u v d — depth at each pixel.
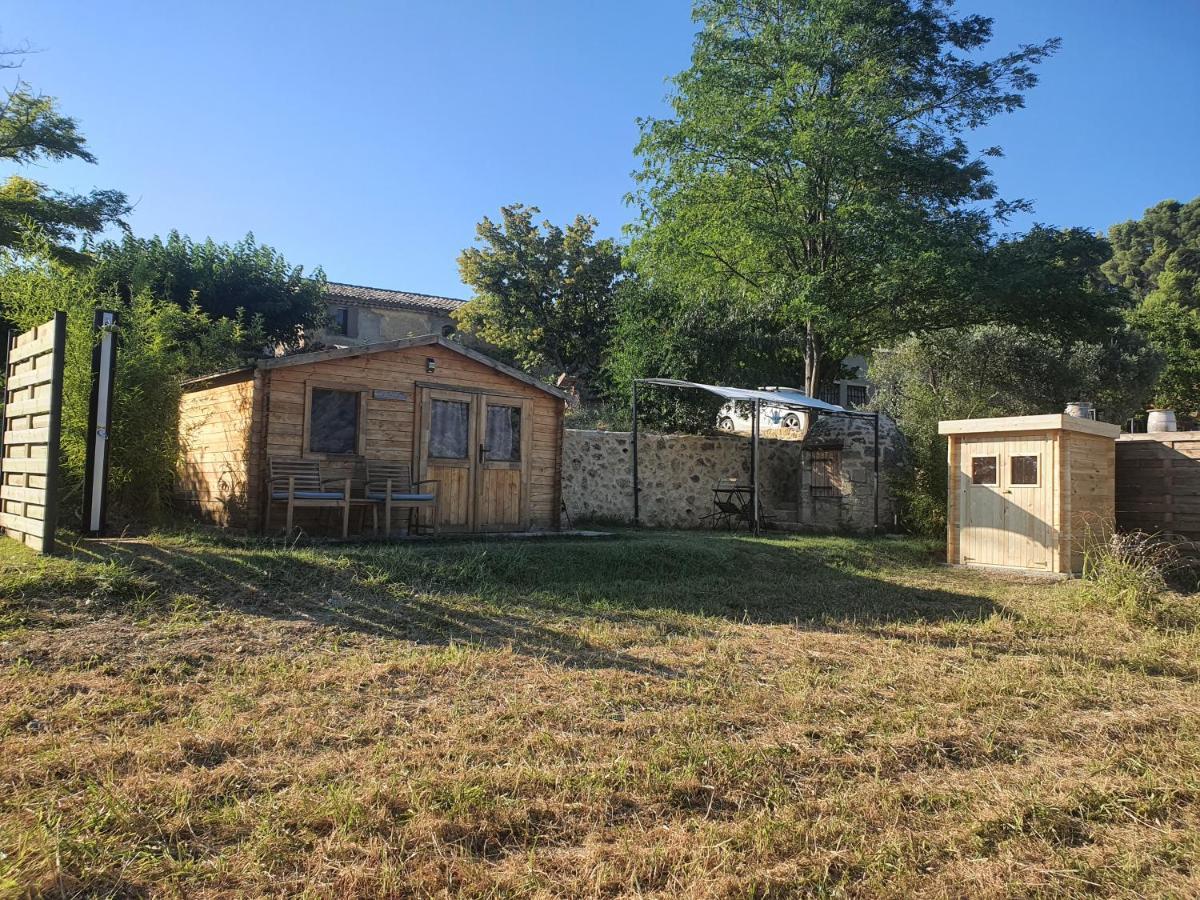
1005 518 11.16
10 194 20.17
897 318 19.34
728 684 5.00
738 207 17.98
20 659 4.73
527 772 3.39
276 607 6.32
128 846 2.70
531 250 31.22
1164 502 11.52
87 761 3.36
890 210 16.84
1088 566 10.70
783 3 18.61
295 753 3.61
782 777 3.54
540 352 30.56
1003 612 7.97
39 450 7.25
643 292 19.88
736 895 2.53
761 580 9.48
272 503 8.93
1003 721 4.41
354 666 5.01
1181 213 63.56
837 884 2.61
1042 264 17.52
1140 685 5.30
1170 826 3.16
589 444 14.62
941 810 3.25
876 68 17.25
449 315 31.84
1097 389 23.70
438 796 3.15
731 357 19.03
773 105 16.95
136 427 8.93
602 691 4.71
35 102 21.11
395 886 2.50
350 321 29.92
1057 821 3.15
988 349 23.38
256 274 23.09
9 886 2.33
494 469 11.17
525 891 2.53
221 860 2.63
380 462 10.04
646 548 9.77
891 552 12.10
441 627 6.24
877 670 5.48
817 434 16.16
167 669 4.79
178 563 6.82
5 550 7.02
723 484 16.14
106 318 8.22
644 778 3.42
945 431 11.80
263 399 9.14
